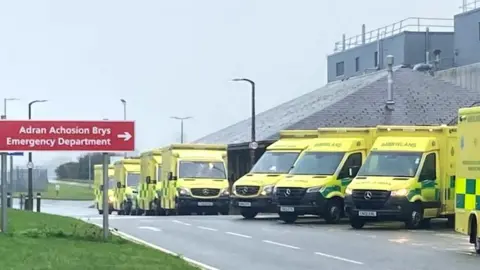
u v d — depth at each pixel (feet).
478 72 186.19
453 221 89.61
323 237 74.84
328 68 259.60
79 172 358.43
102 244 56.34
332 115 169.68
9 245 53.21
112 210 180.04
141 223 95.81
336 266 50.67
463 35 206.59
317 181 95.20
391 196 84.79
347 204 87.30
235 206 120.57
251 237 74.33
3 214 62.54
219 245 65.72
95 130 59.57
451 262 53.11
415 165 86.94
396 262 53.06
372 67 232.94
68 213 151.12
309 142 109.91
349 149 97.60
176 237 73.82
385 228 88.74
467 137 59.06
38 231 63.46
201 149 128.67
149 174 144.05
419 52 217.56
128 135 60.03
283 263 52.44
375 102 172.65
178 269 44.14
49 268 42.06
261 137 169.37
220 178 125.59
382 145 89.97
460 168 60.29
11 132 59.11
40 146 59.36
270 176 108.17
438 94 176.35
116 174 176.24
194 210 123.44
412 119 169.07
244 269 48.91
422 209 86.07
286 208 95.55
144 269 43.01
